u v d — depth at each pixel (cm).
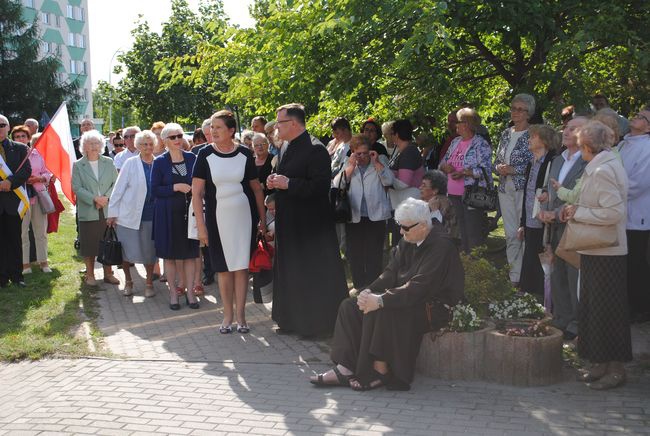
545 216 611
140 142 832
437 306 535
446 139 964
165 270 793
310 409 489
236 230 662
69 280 923
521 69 900
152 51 2173
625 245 506
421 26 678
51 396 528
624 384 520
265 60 874
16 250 869
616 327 505
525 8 730
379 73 814
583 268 513
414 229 529
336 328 541
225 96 958
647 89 866
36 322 726
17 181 843
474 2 741
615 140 562
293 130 650
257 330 694
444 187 629
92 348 640
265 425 464
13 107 4181
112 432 460
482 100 1060
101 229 887
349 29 756
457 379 536
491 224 966
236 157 661
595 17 730
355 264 793
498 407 484
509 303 574
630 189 642
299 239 655
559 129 797
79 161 881
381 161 782
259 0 935
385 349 511
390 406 491
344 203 762
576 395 503
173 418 479
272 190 780
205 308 786
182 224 769
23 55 4175
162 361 602
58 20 5862
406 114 988
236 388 534
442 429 451
